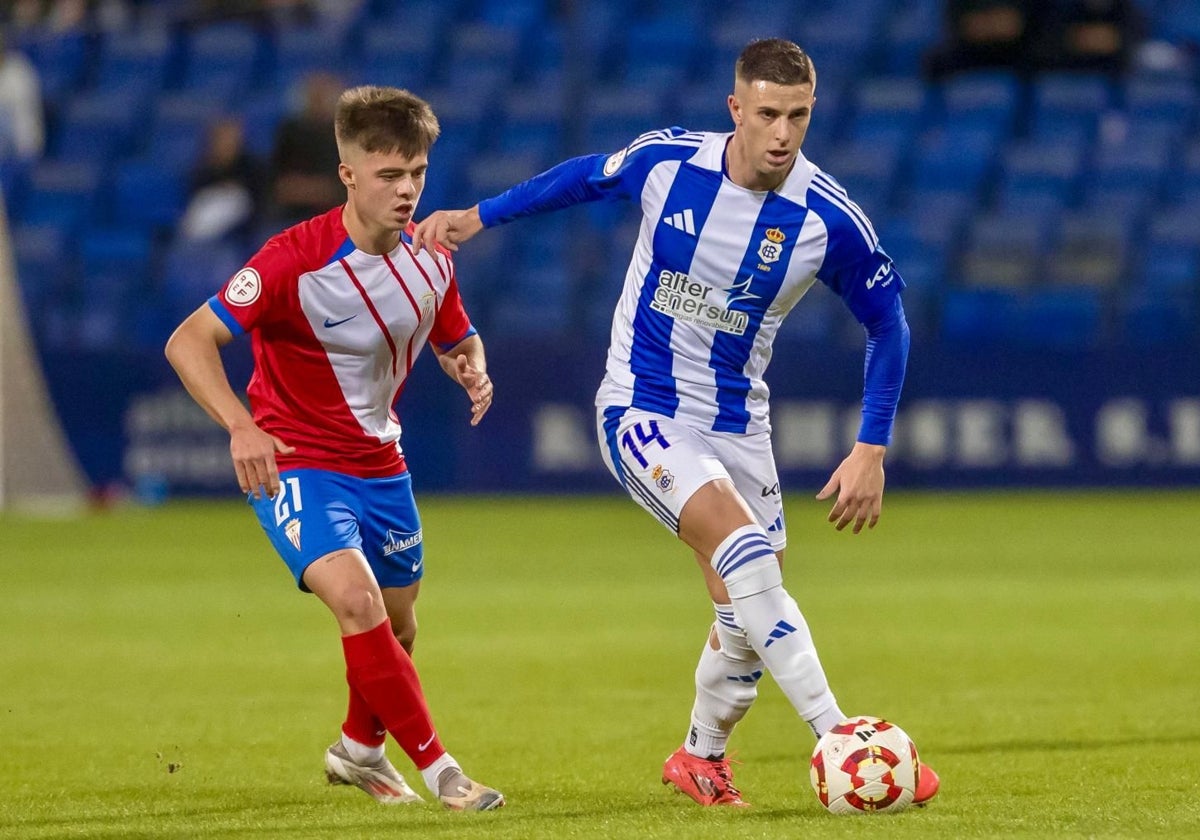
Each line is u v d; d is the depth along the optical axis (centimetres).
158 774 1920
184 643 3108
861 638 3094
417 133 1673
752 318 1761
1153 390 6222
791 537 5088
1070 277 7150
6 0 8531
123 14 8581
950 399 6247
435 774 1662
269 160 7088
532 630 3234
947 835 1423
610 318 7031
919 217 7288
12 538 5247
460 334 1855
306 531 1702
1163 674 2655
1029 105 7812
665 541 5041
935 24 8294
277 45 8394
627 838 1439
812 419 6209
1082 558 4472
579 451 6325
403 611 1864
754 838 1424
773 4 8456
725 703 1736
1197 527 5241
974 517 5609
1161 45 8069
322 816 1628
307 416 1756
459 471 6347
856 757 1552
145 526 5597
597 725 2252
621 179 1783
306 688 2597
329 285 1716
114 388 6281
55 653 2984
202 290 7031
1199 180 7575
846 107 7888
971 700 2417
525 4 8550
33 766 1973
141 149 8056
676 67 8206
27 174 7819
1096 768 1867
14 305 6300
